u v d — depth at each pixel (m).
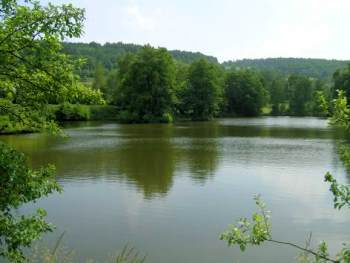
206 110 87.00
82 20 7.24
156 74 76.25
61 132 7.81
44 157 32.28
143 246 14.54
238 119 88.38
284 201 20.03
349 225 16.70
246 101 103.75
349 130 6.13
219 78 99.62
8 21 6.94
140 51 80.50
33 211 18.05
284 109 114.06
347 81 65.31
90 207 18.86
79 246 14.34
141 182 23.69
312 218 17.55
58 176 25.17
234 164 29.61
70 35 7.15
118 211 18.30
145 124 70.00
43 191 7.14
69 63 7.61
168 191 21.72
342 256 5.96
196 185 23.12
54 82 7.29
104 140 44.16
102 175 25.52
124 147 38.47
